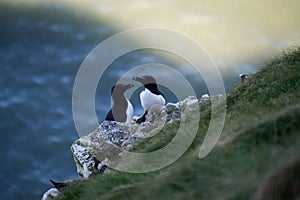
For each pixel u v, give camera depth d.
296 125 11.98
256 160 11.42
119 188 12.35
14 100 39.66
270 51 44.00
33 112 38.75
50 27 45.91
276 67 15.91
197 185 11.51
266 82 15.27
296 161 9.95
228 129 13.27
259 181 10.78
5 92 40.38
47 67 42.53
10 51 43.91
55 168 34.97
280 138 11.82
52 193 13.96
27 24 46.00
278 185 9.85
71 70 42.28
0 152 35.94
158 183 11.93
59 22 46.34
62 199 13.55
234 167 11.52
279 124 12.11
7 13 46.94
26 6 47.50
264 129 12.17
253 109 13.88
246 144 12.05
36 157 35.69
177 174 11.91
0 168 34.81
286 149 11.42
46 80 41.38
